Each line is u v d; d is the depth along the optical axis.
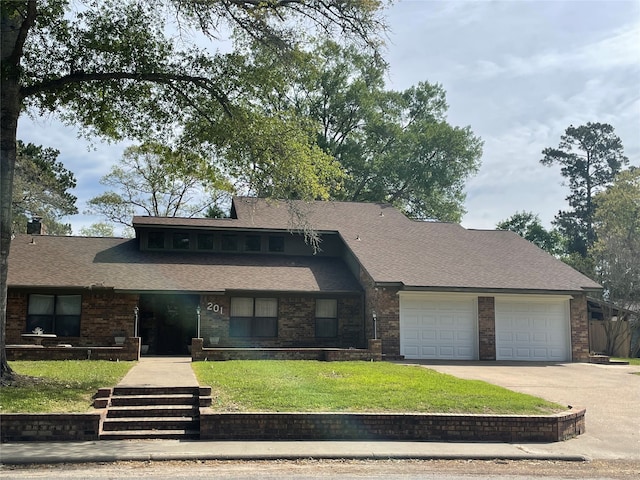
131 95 17.88
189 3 16.52
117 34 16.92
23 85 16.58
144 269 26.78
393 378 16.73
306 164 18.14
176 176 20.75
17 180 40.59
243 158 17.98
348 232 29.98
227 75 17.81
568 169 67.38
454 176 47.03
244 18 17.08
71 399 12.97
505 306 26.03
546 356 26.06
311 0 16.72
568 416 12.71
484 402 13.71
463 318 25.67
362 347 26.67
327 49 34.59
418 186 46.41
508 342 25.81
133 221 28.45
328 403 13.09
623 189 41.78
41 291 24.75
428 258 27.78
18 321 24.73
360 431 12.18
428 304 25.42
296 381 15.62
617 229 38.66
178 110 18.28
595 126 67.00
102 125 18.27
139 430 12.26
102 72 17.03
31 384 14.35
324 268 28.78
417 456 10.92
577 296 26.42
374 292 25.23
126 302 25.38
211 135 17.77
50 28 16.58
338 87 45.59
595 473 10.10
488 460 10.98
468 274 26.34
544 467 10.52
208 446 11.24
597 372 21.78
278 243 29.98
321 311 27.06
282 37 17.25
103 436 11.79
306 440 11.96
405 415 12.30
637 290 35.62
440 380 16.73
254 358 22.11
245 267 28.03
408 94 50.88
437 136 46.25
